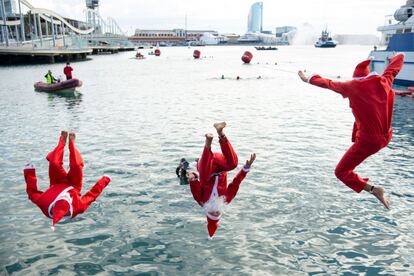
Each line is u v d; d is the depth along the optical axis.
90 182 10.28
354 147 5.22
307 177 10.62
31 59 75.31
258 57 96.94
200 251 7.05
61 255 6.93
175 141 14.43
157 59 90.56
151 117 19.28
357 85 5.00
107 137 15.12
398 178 10.61
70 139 5.86
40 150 13.45
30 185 5.86
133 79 41.16
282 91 30.17
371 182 10.33
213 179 5.58
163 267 6.56
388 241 7.41
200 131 16.06
